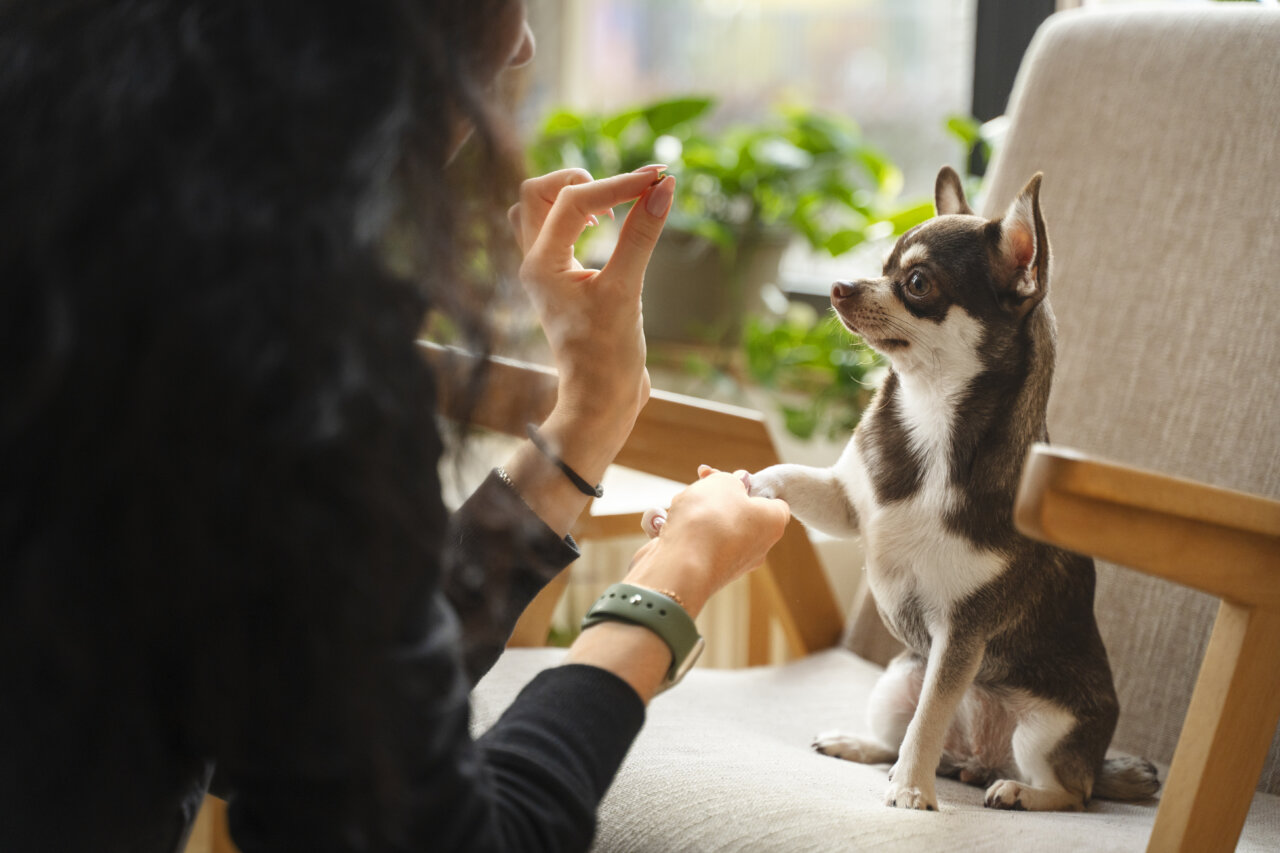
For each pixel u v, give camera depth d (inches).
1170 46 48.9
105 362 16.5
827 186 78.7
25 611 17.7
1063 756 35.6
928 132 86.0
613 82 107.7
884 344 35.8
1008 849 29.7
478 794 20.5
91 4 18.7
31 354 16.4
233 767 19.0
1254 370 44.3
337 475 17.2
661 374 85.2
